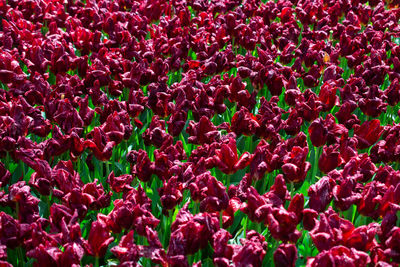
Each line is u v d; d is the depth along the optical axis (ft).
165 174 11.96
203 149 12.85
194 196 11.12
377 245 9.55
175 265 9.04
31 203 10.59
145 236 9.94
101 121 15.01
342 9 26.63
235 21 22.36
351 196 10.72
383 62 19.33
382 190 11.28
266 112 14.21
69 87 15.61
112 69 17.70
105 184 13.75
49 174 11.38
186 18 24.07
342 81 18.33
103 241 9.42
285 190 10.46
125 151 15.08
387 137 13.55
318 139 13.32
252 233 9.85
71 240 9.50
